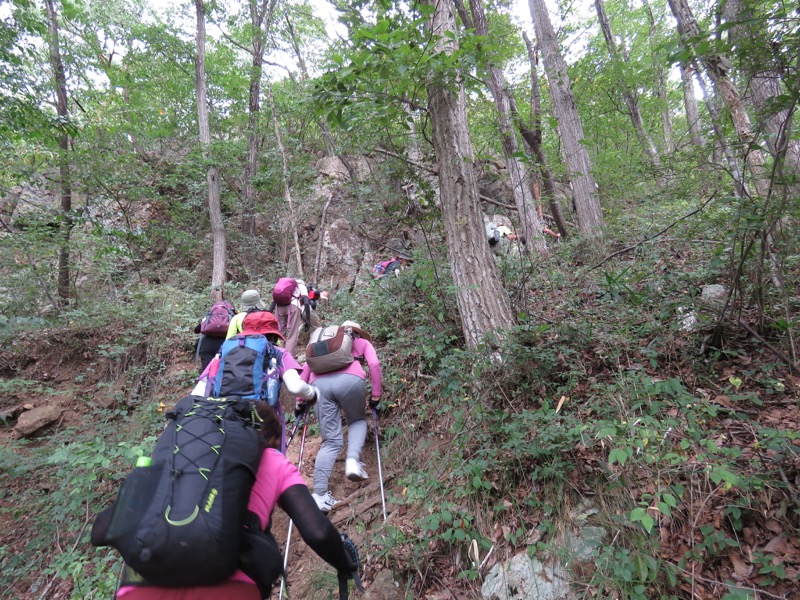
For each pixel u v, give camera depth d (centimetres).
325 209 1090
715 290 401
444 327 500
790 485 241
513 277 513
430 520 303
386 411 468
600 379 362
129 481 158
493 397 379
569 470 300
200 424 177
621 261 561
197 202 1275
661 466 273
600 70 1188
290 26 1487
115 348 711
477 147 635
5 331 722
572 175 602
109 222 1143
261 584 161
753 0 268
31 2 755
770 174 306
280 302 612
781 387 302
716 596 222
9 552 441
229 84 1484
